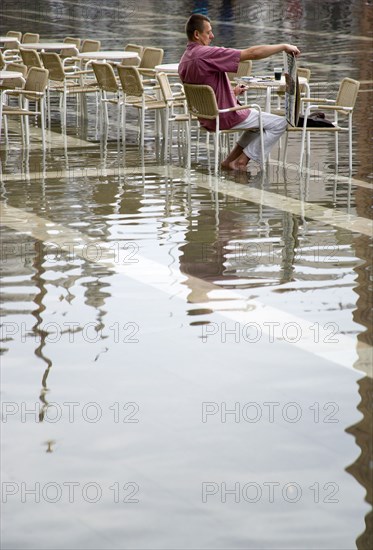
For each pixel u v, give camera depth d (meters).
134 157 12.63
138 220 9.25
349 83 11.51
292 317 6.53
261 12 34.34
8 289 7.18
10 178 11.27
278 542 3.93
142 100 13.07
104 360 5.86
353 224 9.07
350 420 5.00
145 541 3.96
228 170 11.77
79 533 4.03
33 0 41.06
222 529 4.03
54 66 14.52
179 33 28.11
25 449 4.76
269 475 4.46
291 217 9.34
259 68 20.62
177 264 7.78
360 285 7.21
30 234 8.73
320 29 28.62
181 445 4.77
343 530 4.00
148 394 5.37
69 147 13.39
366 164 11.95
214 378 5.57
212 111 11.38
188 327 6.37
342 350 5.93
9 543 3.96
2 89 13.10
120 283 7.30
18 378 5.61
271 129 11.73
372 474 4.45
